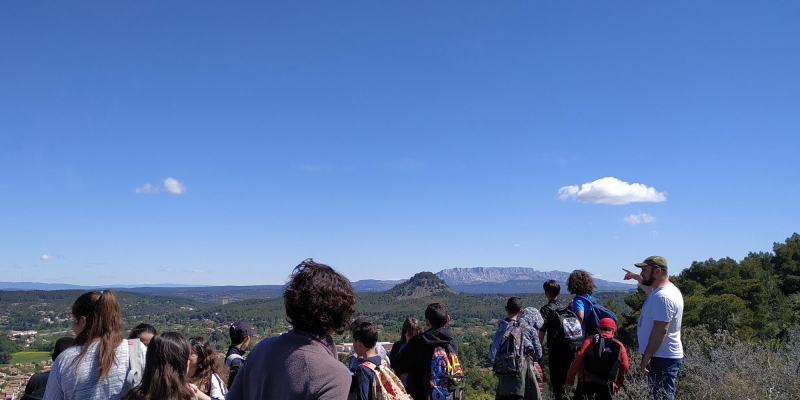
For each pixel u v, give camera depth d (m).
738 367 6.43
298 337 1.91
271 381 1.84
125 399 2.79
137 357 3.10
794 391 5.84
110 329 2.99
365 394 3.20
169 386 2.81
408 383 4.79
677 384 6.64
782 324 21.91
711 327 20.62
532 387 5.65
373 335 4.45
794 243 44.47
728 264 32.44
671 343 4.65
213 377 4.15
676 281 34.56
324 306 1.90
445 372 4.65
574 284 5.94
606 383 4.94
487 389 20.27
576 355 5.37
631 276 5.45
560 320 5.69
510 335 5.63
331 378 1.81
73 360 2.87
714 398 5.91
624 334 24.45
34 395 4.27
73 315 3.10
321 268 2.04
